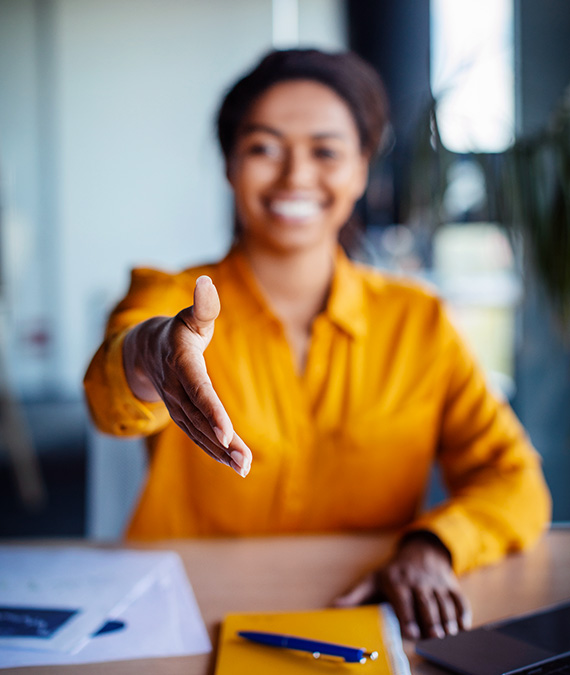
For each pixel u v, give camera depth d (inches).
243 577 29.2
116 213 169.2
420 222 76.7
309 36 151.7
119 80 167.0
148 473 39.8
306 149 37.5
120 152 168.1
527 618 25.1
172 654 23.2
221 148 41.1
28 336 167.3
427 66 126.9
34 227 167.5
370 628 24.2
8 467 132.0
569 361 100.6
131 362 23.7
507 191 65.3
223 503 37.3
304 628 24.4
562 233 63.5
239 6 166.1
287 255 38.5
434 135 66.9
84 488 122.6
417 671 22.0
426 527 30.1
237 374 37.3
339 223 39.8
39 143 166.7
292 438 37.2
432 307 40.9
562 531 35.4
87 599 26.8
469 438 39.1
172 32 166.9
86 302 168.6
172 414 19.5
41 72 165.5
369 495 38.4
